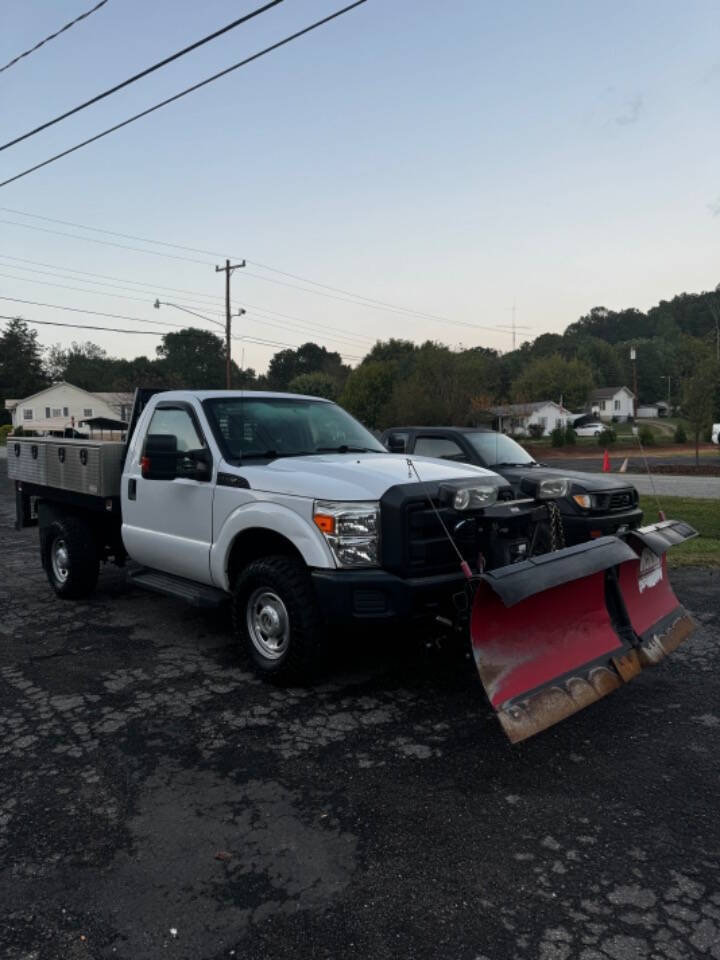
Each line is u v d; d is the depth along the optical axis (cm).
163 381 8456
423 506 443
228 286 4100
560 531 489
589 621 420
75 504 688
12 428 6112
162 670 518
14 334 10069
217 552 514
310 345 11694
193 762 381
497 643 373
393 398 4634
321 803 340
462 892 275
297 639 457
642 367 12275
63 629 621
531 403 7956
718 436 4147
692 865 290
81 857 300
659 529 483
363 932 254
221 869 291
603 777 361
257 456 530
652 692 471
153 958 243
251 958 243
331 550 438
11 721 435
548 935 251
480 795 346
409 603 428
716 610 660
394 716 436
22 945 249
